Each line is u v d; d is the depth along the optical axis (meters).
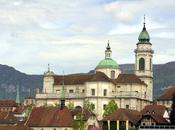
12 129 196.25
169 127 198.75
